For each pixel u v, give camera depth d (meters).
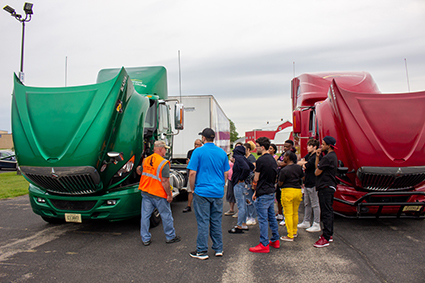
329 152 4.61
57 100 4.80
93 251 4.42
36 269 3.76
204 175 4.09
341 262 3.94
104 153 4.69
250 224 6.04
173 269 3.74
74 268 3.79
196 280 3.43
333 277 3.48
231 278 3.47
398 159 5.17
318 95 8.27
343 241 4.83
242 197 5.38
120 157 4.81
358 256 4.15
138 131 5.50
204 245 4.08
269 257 4.14
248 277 3.50
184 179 7.82
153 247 4.59
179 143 10.52
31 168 4.66
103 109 4.71
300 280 3.41
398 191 5.37
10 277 3.53
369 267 3.77
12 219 6.45
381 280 3.40
